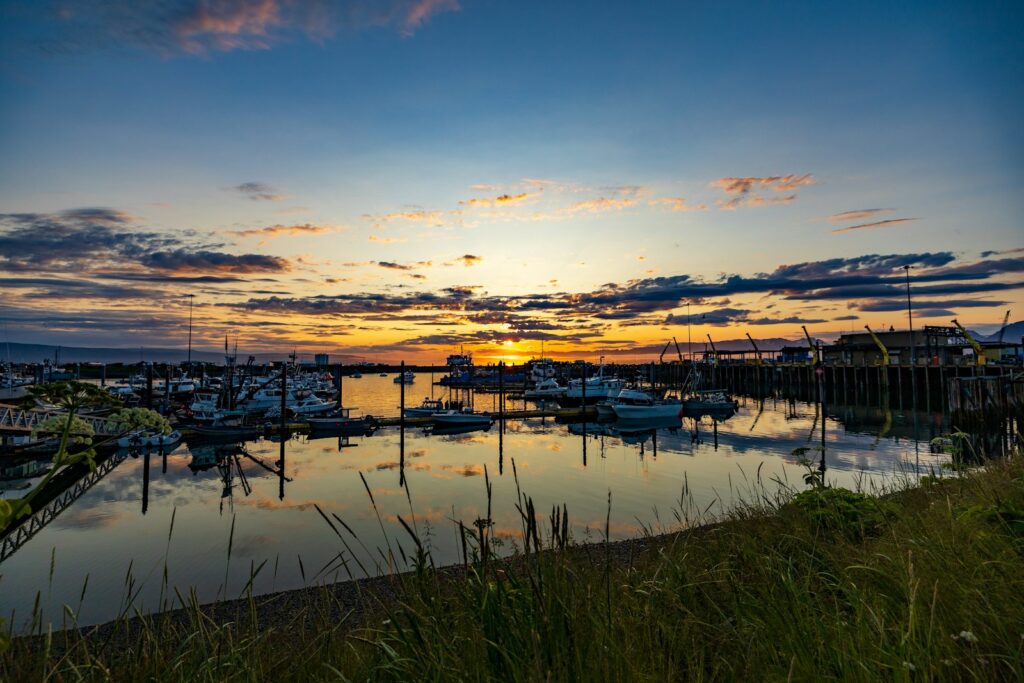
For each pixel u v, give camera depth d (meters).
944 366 50.81
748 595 3.19
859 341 66.81
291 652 3.27
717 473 22.83
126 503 19.22
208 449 32.69
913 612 2.29
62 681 2.75
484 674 2.25
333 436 38.53
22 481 22.55
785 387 79.50
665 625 2.85
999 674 2.19
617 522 14.70
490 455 29.72
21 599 10.49
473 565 2.90
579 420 49.88
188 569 12.25
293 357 83.81
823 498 5.38
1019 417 32.50
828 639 2.51
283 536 14.82
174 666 2.76
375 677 2.72
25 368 81.75
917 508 5.52
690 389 77.19
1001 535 3.37
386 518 16.48
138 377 86.19
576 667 2.21
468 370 115.69
